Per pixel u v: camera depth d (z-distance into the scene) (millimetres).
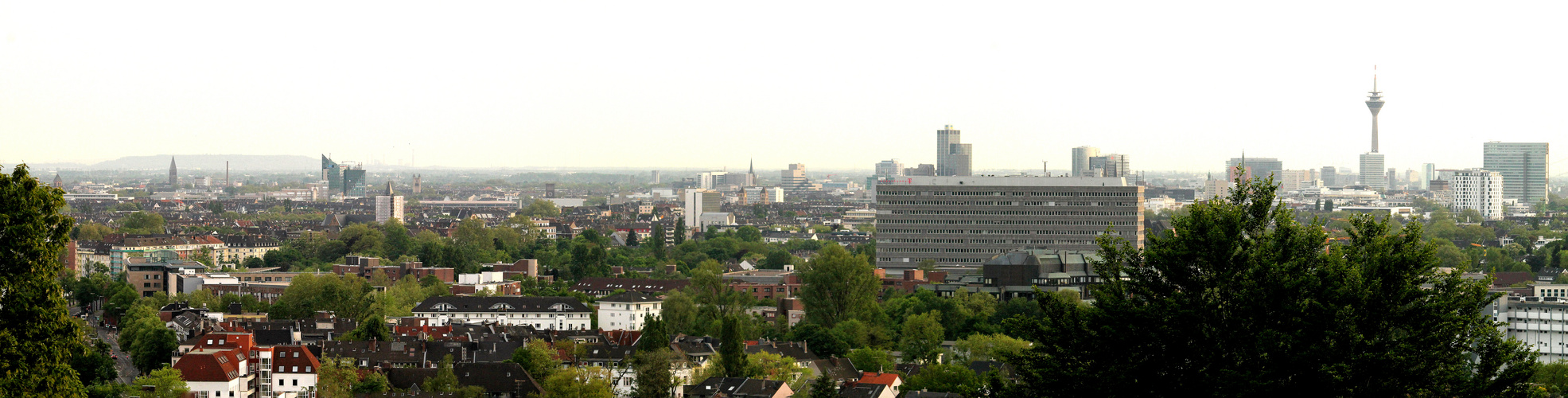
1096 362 113688
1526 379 107438
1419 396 105562
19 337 122062
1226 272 110750
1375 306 107500
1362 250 113375
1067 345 116938
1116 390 110188
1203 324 111062
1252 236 115812
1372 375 104500
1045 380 115188
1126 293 117812
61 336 126375
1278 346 104875
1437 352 105438
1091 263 121688
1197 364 109312
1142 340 111625
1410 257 109062
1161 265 114438
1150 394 110500
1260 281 109312
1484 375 107188
